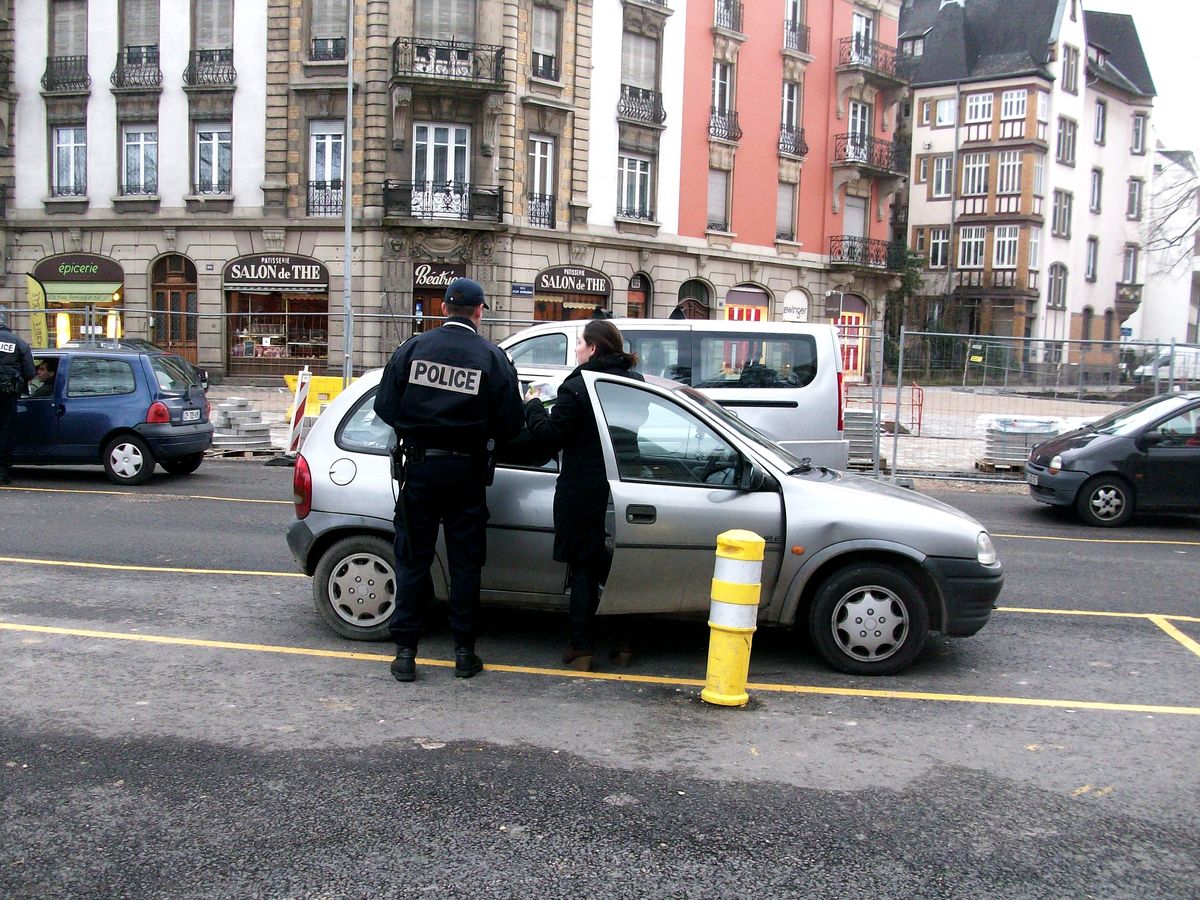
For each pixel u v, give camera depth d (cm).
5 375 1223
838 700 543
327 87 2897
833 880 353
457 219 2870
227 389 2039
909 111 5588
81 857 360
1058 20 5259
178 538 935
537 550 591
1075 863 370
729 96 3512
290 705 516
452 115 2909
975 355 1620
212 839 374
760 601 584
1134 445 1183
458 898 337
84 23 3055
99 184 3073
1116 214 5875
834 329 1068
